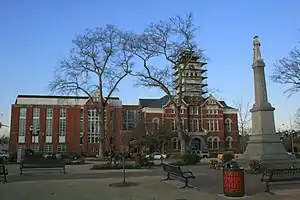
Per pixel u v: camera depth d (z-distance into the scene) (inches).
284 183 566.3
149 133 2645.2
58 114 3216.0
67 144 3176.7
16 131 3102.9
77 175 935.7
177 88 1758.1
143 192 572.7
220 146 3319.4
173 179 762.2
